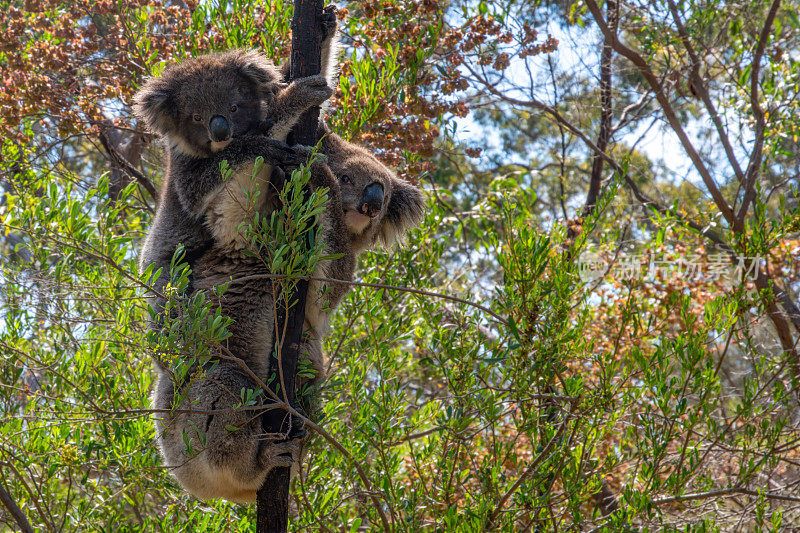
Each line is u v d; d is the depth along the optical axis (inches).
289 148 260.7
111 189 468.1
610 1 572.7
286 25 378.3
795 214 337.1
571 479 289.6
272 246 229.3
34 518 335.6
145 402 295.0
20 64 398.3
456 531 276.1
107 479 366.6
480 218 475.2
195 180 277.1
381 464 324.5
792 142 558.9
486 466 301.0
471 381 300.7
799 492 380.8
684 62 559.8
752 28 574.9
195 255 296.5
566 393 298.4
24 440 311.0
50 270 279.9
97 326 278.7
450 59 390.9
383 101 348.2
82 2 416.2
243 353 288.0
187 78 289.0
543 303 295.3
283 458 262.8
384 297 399.5
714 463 373.7
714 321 306.3
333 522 366.6
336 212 270.8
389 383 323.3
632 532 273.4
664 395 285.4
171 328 219.6
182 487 289.0
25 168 382.6
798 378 320.5
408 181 373.1
